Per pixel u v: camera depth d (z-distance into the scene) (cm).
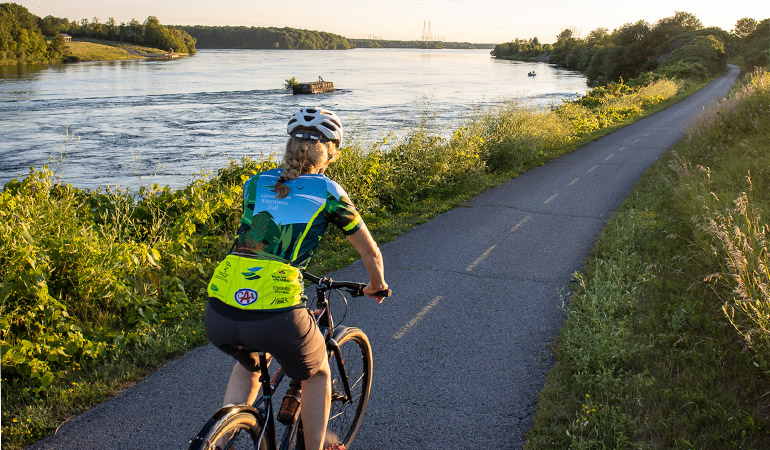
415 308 546
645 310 497
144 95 6144
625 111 2723
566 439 334
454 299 568
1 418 360
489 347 464
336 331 294
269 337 219
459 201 1023
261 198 232
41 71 10612
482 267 664
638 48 9631
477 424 361
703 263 568
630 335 452
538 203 998
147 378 418
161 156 2781
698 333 446
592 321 473
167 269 604
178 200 763
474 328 500
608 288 537
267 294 218
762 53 7281
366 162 941
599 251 694
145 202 752
